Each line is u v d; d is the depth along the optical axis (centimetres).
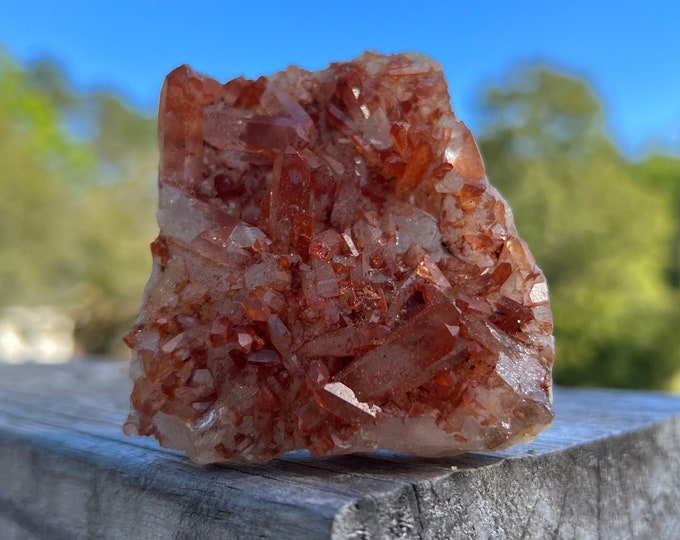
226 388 10
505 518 10
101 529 11
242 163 11
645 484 13
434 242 11
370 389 9
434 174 11
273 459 10
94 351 110
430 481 9
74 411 17
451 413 9
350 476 9
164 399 10
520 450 11
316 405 9
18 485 13
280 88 12
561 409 17
